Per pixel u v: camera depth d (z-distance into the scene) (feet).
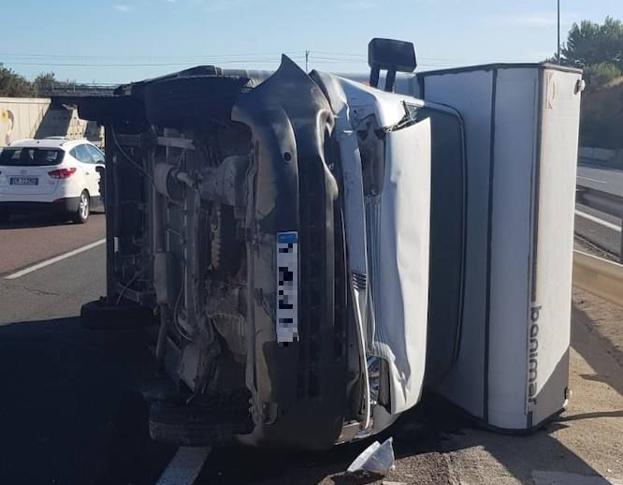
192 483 15.29
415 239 14.70
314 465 15.89
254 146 13.08
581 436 17.44
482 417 17.54
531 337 16.99
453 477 15.37
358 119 14.15
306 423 13.57
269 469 15.79
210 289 15.02
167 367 19.47
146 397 19.29
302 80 13.76
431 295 16.88
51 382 21.18
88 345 24.49
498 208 16.78
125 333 25.61
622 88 224.12
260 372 13.15
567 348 18.20
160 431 14.24
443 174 16.78
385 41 17.44
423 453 16.39
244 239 14.03
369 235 14.12
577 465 15.99
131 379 21.30
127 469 15.99
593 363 23.30
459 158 17.06
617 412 18.97
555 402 18.02
